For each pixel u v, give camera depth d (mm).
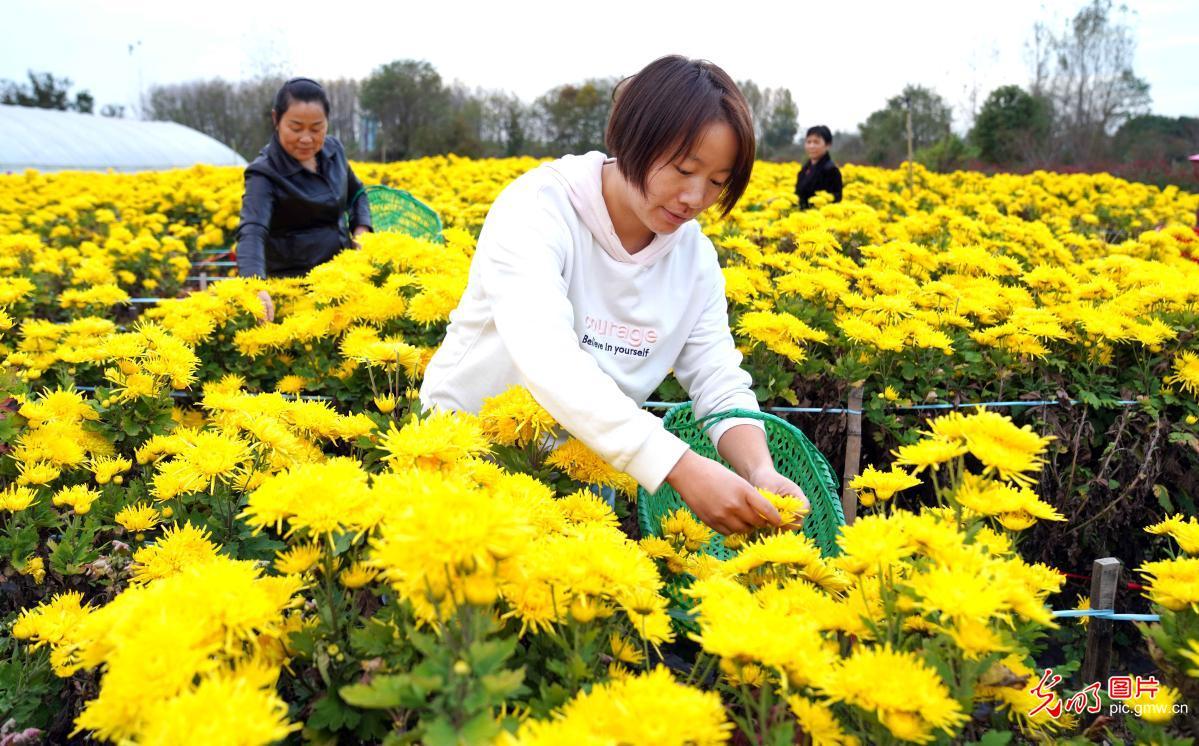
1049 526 3127
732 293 3539
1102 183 11367
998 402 3240
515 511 1117
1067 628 2600
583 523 1603
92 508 2295
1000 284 4273
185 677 990
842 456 3287
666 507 2336
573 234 1929
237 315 3553
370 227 4715
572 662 1188
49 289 5316
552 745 945
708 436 2303
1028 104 24969
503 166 12539
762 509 1544
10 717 1813
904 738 1059
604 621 1378
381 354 2463
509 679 997
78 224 8055
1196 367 3229
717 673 1647
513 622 1327
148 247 6285
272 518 1193
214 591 1088
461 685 1004
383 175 12469
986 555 1260
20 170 18500
